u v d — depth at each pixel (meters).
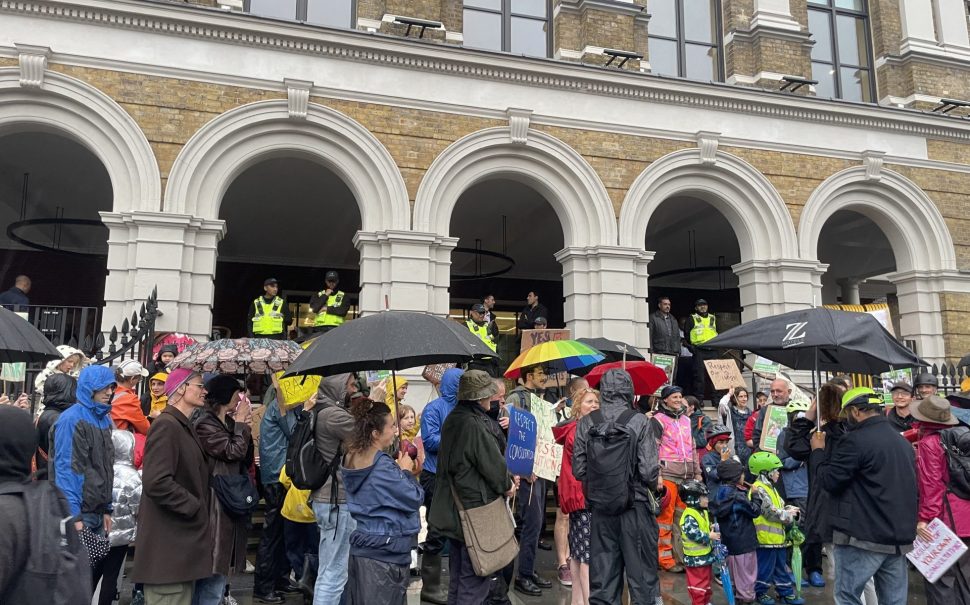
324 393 5.16
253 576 6.61
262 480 5.76
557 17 12.28
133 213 9.27
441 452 4.48
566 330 8.52
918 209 13.29
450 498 4.40
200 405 4.10
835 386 4.80
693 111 12.27
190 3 10.05
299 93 10.08
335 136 10.37
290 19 10.67
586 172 11.46
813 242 12.54
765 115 12.66
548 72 11.36
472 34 12.12
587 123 11.57
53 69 9.33
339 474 4.61
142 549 3.82
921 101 14.11
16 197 14.66
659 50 13.25
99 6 9.44
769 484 6.08
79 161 12.91
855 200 13.02
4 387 8.02
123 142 9.50
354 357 3.94
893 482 4.36
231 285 18.28
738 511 5.96
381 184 10.47
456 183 10.94
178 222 9.41
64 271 16.77
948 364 12.78
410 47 10.70
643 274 11.62
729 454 6.19
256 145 10.09
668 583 6.70
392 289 10.21
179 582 3.83
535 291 20.97
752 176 12.35
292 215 15.57
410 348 4.00
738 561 5.92
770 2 13.31
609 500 4.70
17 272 16.38
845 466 4.43
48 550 2.51
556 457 5.81
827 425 4.77
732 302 22.14
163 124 9.66
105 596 4.82
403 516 3.93
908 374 11.15
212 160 9.84
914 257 13.24
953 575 4.88
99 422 4.63
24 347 4.95
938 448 4.89
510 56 11.15
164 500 3.77
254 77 10.11
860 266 19.00
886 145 13.34
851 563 4.54
